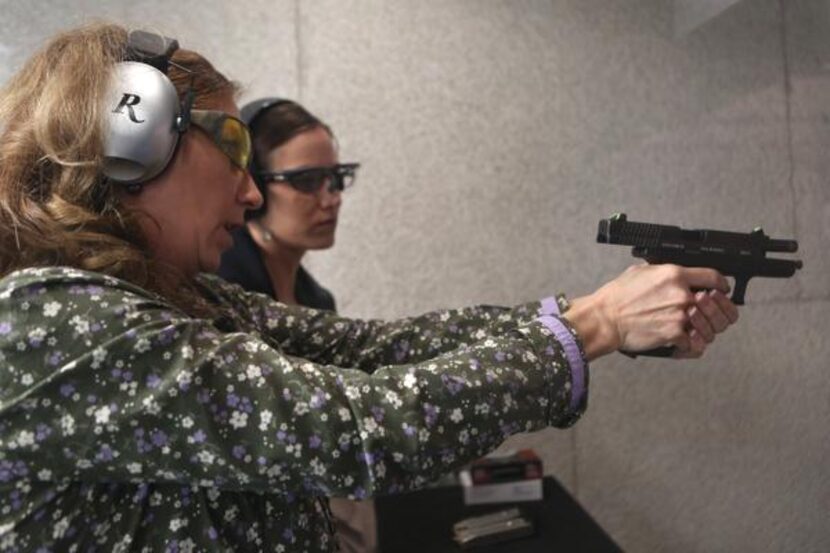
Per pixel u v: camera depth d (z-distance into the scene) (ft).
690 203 2.50
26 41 4.01
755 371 2.25
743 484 2.36
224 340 1.41
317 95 4.49
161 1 4.25
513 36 3.92
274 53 4.45
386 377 1.44
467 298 4.42
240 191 1.80
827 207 1.88
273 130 3.36
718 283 1.76
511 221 4.06
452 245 4.43
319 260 4.59
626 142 2.94
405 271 4.54
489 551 3.04
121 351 1.30
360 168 4.51
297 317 2.35
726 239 1.82
